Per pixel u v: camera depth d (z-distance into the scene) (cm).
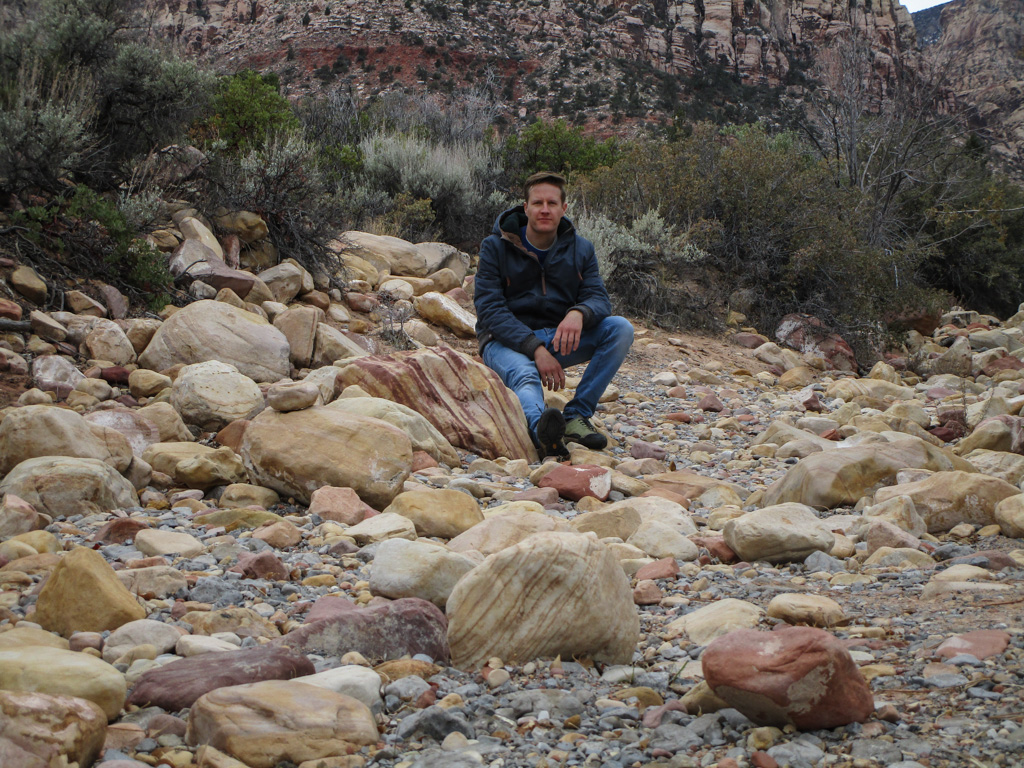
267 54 7356
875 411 630
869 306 1022
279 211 779
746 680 161
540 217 492
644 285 983
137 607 224
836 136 1508
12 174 615
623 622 211
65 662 171
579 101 6456
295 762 153
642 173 1144
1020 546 307
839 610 228
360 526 320
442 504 335
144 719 170
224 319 543
